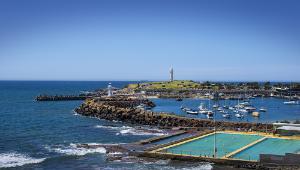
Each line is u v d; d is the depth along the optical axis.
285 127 91.56
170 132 109.62
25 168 67.19
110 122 138.88
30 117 155.50
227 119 155.75
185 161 68.94
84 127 123.19
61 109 194.50
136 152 73.25
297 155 61.84
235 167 64.94
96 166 67.56
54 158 74.19
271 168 62.41
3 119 148.12
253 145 77.88
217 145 78.81
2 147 86.88
